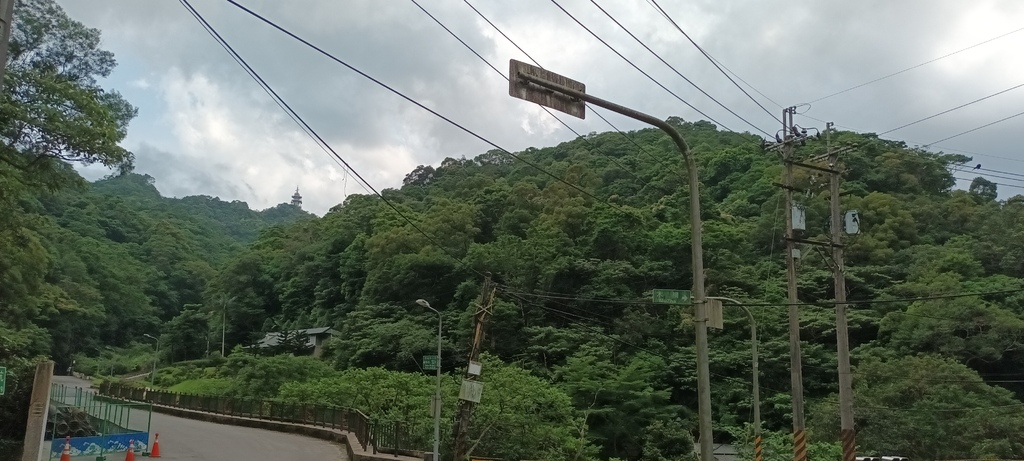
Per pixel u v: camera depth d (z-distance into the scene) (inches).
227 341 3181.6
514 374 1304.1
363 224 3137.3
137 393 2060.8
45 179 909.2
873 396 1374.3
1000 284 1753.2
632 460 1579.7
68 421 953.5
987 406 1310.3
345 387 1483.8
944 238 2274.9
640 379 1626.5
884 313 1836.9
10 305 1378.0
